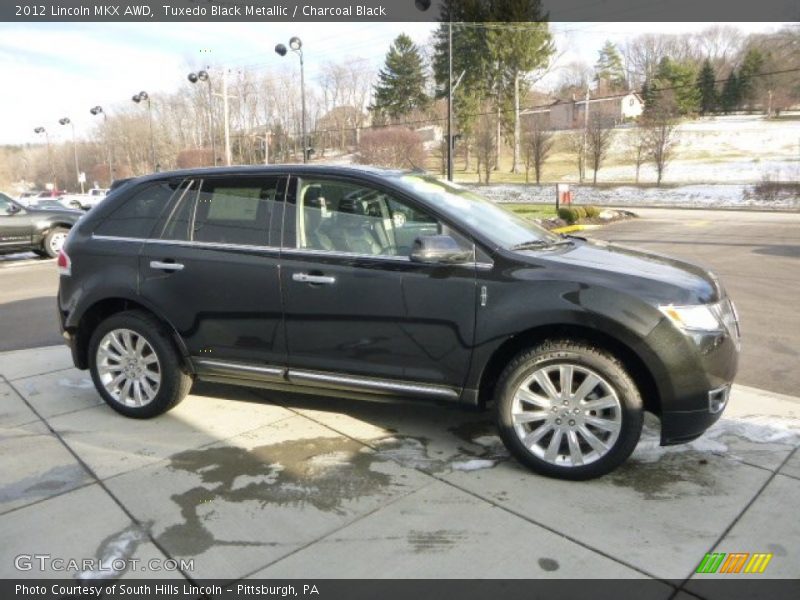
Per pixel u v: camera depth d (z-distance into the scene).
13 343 6.63
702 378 3.19
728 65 69.69
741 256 13.68
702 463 3.56
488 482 3.39
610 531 2.91
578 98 64.88
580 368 3.30
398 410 4.45
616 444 3.27
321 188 3.88
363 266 3.64
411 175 4.12
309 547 2.83
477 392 3.52
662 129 40.81
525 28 53.94
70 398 4.79
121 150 77.00
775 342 6.44
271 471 3.54
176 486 3.38
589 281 3.27
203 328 4.08
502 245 3.51
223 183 4.14
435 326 3.51
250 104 66.69
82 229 4.49
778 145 47.38
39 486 3.39
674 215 28.62
